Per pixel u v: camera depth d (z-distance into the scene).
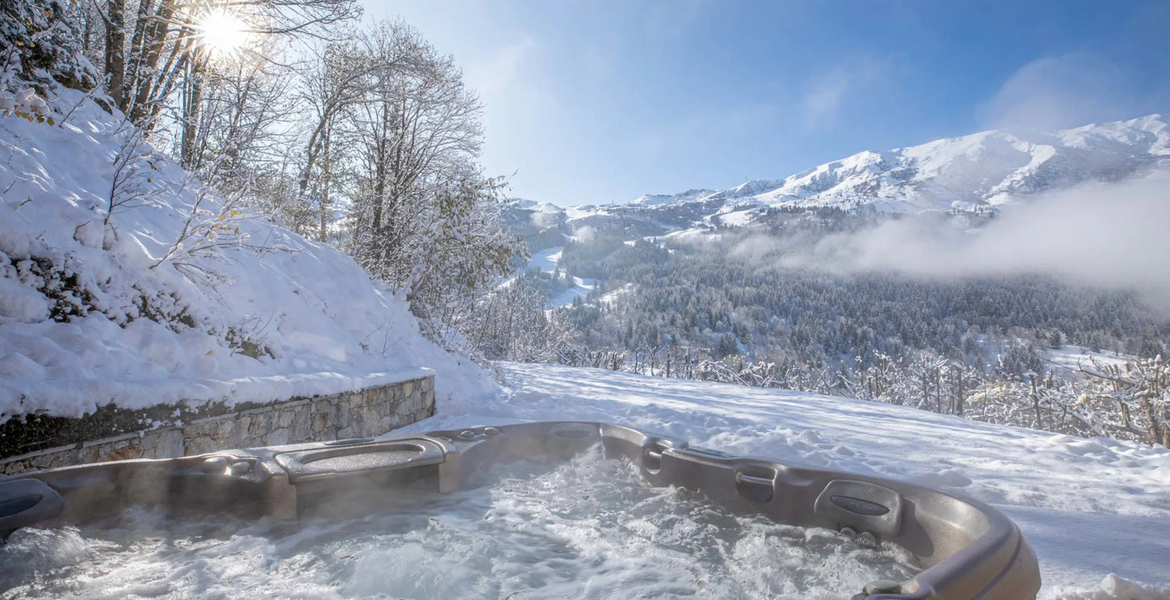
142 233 4.82
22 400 2.80
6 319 3.39
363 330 7.11
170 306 4.45
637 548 2.62
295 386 4.68
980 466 5.40
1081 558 2.72
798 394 13.16
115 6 7.91
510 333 36.31
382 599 2.06
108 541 2.41
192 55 9.24
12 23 5.50
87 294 3.91
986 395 36.72
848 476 2.70
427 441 3.48
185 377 3.97
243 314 5.21
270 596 2.04
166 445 3.53
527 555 2.53
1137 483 4.81
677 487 3.35
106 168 5.26
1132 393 20.03
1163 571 2.55
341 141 13.73
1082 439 6.91
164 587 2.08
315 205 12.40
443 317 12.61
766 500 2.94
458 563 2.40
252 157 10.25
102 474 2.48
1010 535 1.82
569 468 3.79
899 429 7.72
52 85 5.89
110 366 3.57
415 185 14.00
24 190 4.05
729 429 6.65
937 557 2.22
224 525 2.65
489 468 3.71
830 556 2.46
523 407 7.52
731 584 2.23
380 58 13.41
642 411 7.43
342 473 2.85
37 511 2.22
